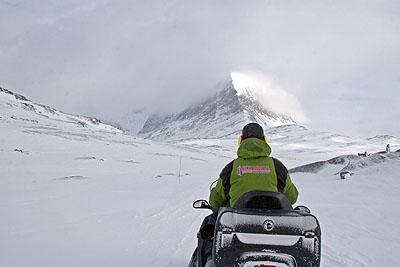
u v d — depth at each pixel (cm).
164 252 736
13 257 668
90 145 7250
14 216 1074
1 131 6919
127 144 8662
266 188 420
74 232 894
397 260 687
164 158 7181
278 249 375
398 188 1620
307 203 1348
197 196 1689
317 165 2652
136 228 957
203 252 441
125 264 656
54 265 638
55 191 1811
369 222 1024
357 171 2105
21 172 3097
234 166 438
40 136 7119
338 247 771
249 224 377
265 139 456
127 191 1889
